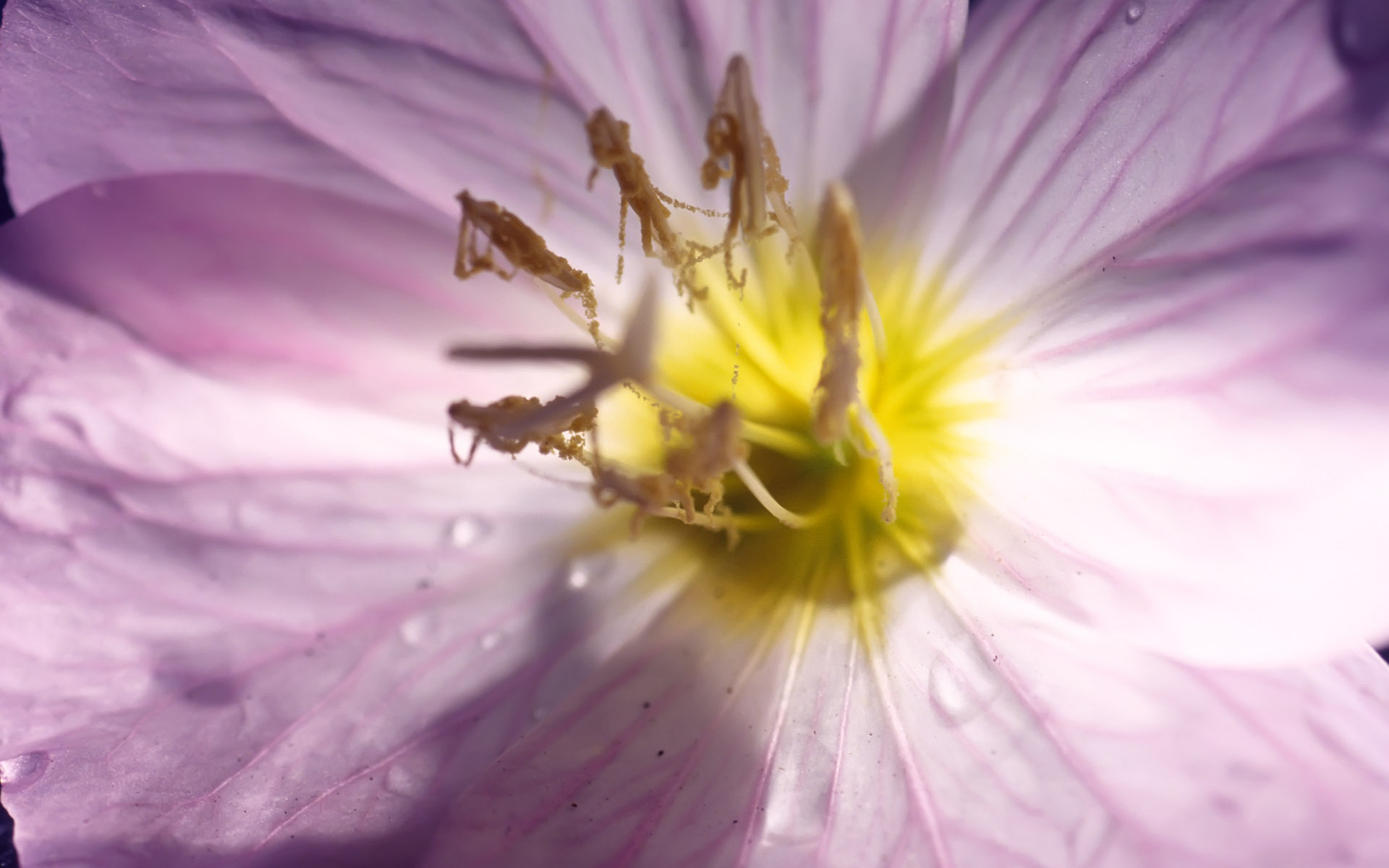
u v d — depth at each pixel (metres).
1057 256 0.13
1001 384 0.13
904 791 0.13
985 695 0.13
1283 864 0.12
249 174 0.13
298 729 0.13
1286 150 0.13
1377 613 0.12
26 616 0.13
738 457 0.13
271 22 0.14
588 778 0.13
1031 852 0.13
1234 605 0.13
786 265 0.14
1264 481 0.13
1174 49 0.13
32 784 0.13
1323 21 0.12
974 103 0.13
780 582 0.14
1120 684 0.13
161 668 0.13
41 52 0.14
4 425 0.13
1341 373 0.12
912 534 0.14
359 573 0.14
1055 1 0.13
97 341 0.13
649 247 0.14
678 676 0.14
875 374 0.14
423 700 0.14
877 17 0.13
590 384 0.13
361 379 0.14
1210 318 0.13
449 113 0.14
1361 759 0.12
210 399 0.14
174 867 0.13
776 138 0.14
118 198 0.13
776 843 0.13
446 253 0.14
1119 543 0.13
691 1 0.14
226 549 0.14
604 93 0.14
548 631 0.14
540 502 0.14
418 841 0.13
